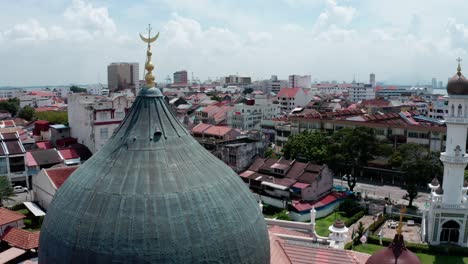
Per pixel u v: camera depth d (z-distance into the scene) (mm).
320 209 74062
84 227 19531
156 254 18672
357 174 104562
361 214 73750
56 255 20141
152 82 23641
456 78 58969
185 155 22344
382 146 91375
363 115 120875
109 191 20156
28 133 120062
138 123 22469
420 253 59312
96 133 96625
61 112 158875
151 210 19438
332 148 86812
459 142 60281
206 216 20266
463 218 60688
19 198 79562
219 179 22531
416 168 75812
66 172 73375
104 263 18703
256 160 91062
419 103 198375
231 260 20391
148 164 21094
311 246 34938
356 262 33125
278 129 128000
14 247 51750
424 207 74812
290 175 81875
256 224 22750
